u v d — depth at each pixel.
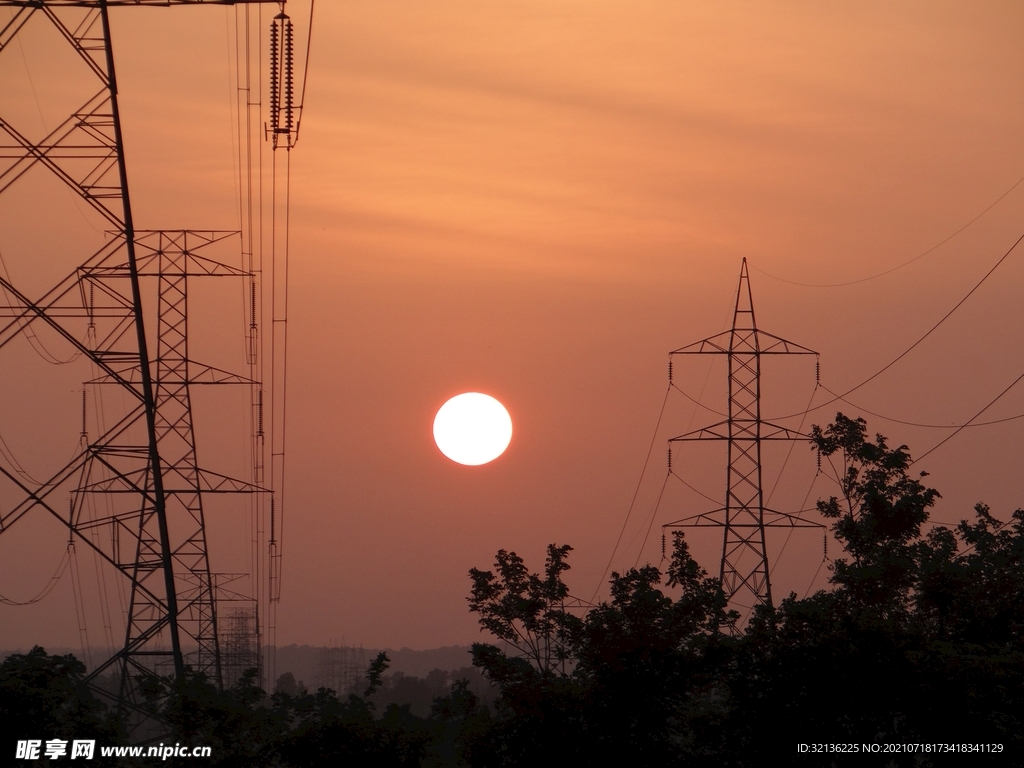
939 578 126.62
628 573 119.38
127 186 161.38
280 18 129.12
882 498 141.00
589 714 113.12
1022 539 138.38
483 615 123.75
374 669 130.50
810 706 108.88
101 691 145.62
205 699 124.06
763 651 115.00
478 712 122.25
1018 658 106.38
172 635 167.38
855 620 113.12
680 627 116.00
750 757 109.62
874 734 108.44
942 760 104.38
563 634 120.75
